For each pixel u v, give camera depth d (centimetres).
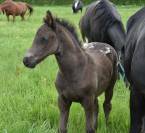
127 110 462
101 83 400
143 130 357
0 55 807
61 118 374
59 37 356
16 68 671
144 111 355
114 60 442
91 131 373
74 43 366
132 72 341
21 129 401
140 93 344
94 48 432
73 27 370
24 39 1069
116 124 433
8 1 1697
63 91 371
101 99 493
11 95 510
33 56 345
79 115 438
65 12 1966
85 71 369
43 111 455
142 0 2756
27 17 1831
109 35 584
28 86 557
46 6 2616
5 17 1880
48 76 615
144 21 354
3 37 1110
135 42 349
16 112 459
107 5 611
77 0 1948
